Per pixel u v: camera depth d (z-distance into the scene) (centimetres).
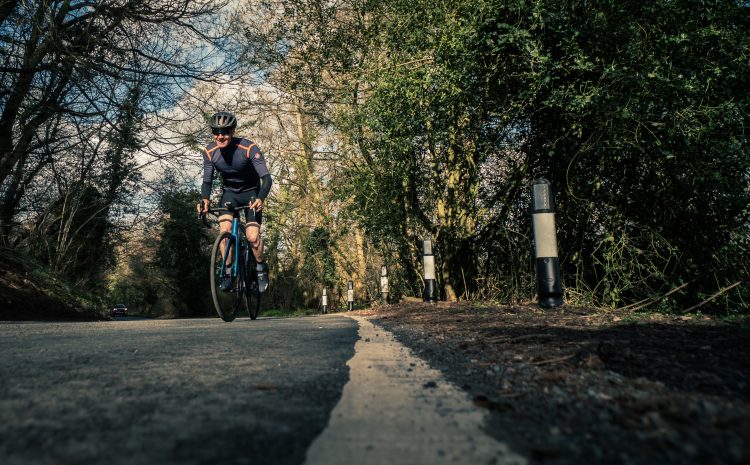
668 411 125
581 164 629
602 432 114
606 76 525
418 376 190
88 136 1296
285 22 1102
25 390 158
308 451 103
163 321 748
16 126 1278
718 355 211
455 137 788
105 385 168
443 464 96
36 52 1114
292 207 2088
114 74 1127
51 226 1605
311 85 1101
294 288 2706
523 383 171
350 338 338
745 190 509
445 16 693
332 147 1498
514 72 677
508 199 775
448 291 929
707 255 533
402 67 762
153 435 112
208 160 578
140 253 3781
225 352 257
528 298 731
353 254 2145
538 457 98
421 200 1023
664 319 406
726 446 100
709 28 497
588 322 384
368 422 126
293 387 167
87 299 1262
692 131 497
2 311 998
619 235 598
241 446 105
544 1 557
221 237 577
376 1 893
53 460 95
